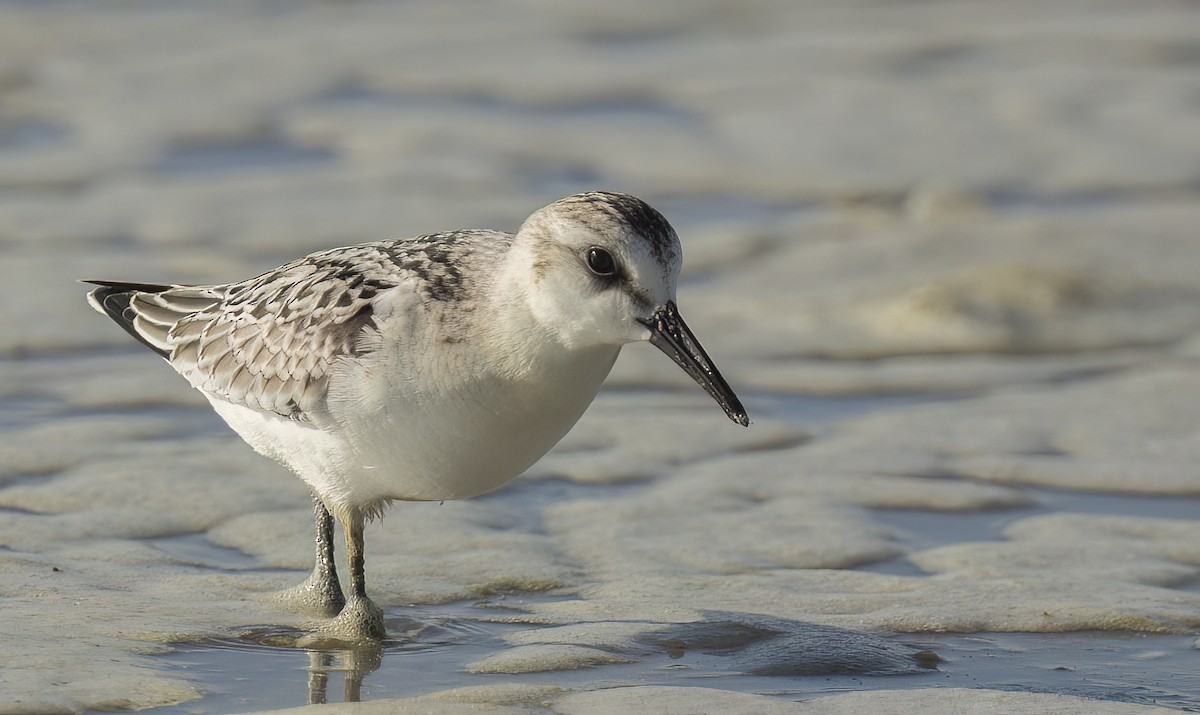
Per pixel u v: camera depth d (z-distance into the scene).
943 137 25.16
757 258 19.23
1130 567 10.57
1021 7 35.94
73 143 24.02
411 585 10.23
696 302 17.53
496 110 26.67
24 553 10.51
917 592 10.12
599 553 10.88
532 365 8.79
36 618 9.35
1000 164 23.75
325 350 9.02
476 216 20.47
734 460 12.88
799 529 11.30
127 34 31.52
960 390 14.89
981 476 12.48
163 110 25.98
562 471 12.55
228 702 8.27
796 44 32.09
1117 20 34.09
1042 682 8.65
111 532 10.98
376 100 27.12
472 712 8.09
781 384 15.05
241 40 31.47
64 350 15.40
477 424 8.89
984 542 11.10
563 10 35.41
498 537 11.10
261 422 9.64
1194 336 16.48
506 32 32.94
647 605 9.87
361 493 9.32
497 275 8.91
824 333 16.56
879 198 22.09
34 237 19.20
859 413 14.24
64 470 12.16
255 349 9.52
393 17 34.44
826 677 8.75
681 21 34.47
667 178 22.98
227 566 10.52
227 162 23.30
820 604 9.92
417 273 9.10
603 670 8.83
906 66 30.14
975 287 17.33
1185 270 18.61
